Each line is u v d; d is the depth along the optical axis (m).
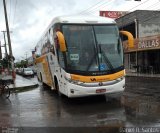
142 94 16.11
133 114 10.40
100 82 12.88
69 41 13.13
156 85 21.34
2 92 19.30
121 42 13.81
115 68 13.20
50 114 11.22
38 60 25.33
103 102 13.54
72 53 13.04
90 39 13.31
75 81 12.77
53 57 15.79
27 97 17.25
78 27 13.39
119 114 10.52
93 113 10.99
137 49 36.41
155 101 13.42
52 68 16.69
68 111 11.70
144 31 41.16
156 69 35.19
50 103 14.16
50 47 16.67
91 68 12.93
